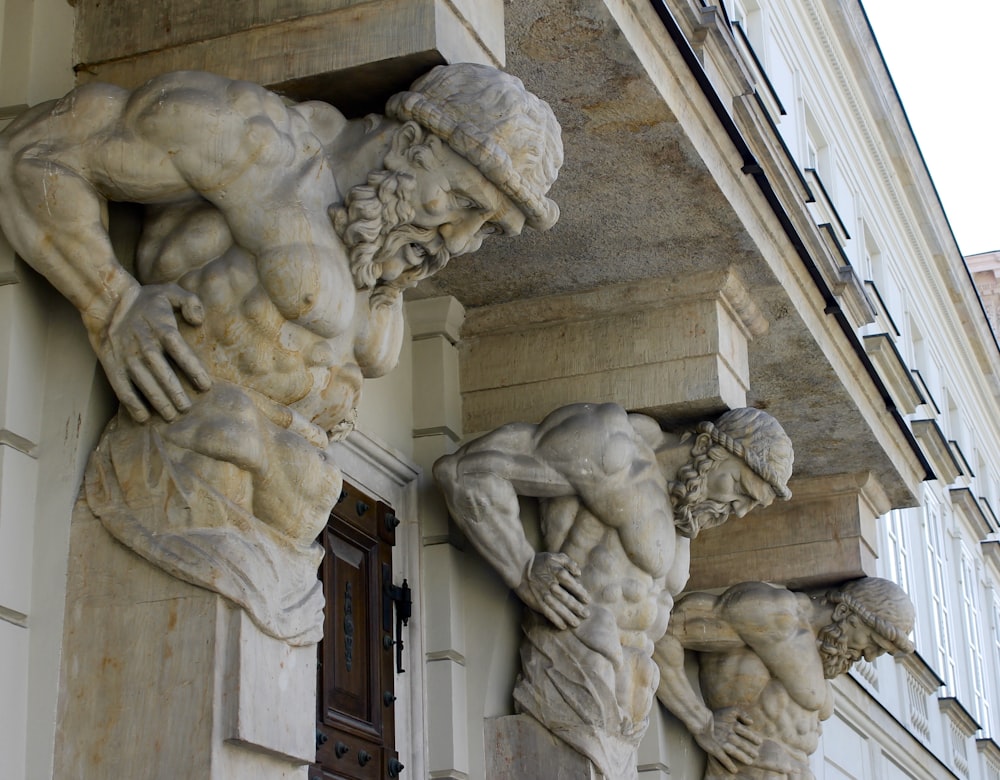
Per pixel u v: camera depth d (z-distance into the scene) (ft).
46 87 14.23
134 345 12.53
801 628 23.72
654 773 22.57
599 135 17.31
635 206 18.45
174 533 12.55
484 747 19.11
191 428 12.62
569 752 18.78
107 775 12.14
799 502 25.12
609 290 19.99
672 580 19.51
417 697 18.98
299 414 13.20
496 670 19.39
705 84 17.46
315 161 13.14
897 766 41.37
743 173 18.70
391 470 19.24
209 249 12.98
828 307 21.70
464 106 12.98
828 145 43.68
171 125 12.66
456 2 13.75
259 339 12.80
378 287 13.57
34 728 12.46
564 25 15.72
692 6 20.24
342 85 13.80
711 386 19.39
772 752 23.18
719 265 19.56
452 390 20.39
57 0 14.55
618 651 18.81
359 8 13.69
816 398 23.08
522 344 20.36
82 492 12.98
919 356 57.31
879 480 25.40
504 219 13.41
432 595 19.49
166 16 14.35
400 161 13.09
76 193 12.69
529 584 18.76
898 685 43.45
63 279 12.69
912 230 55.47
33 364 13.34
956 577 59.21
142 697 12.26
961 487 60.75
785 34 39.73
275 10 13.96
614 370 19.86
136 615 12.50
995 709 64.28
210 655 12.21
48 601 12.77
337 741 17.10
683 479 19.24
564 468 18.78
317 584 13.25
